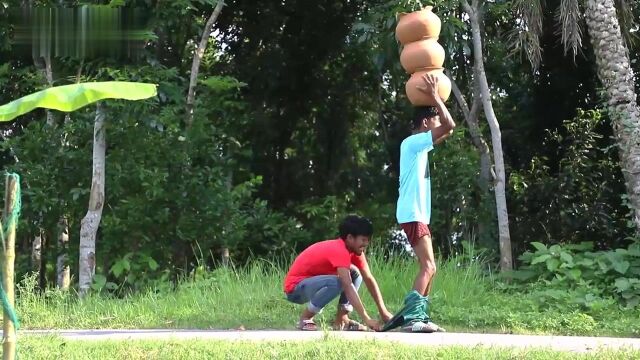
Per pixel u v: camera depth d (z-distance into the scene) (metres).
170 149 12.22
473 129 14.81
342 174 19.12
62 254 13.06
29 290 10.31
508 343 6.91
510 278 11.63
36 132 12.54
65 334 8.06
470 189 14.20
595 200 14.64
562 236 15.00
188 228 12.47
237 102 16.41
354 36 16.27
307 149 19.12
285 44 18.34
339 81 18.95
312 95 18.81
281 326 8.73
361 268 8.05
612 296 10.27
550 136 16.45
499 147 13.23
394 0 13.27
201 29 14.61
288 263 13.27
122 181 12.02
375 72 18.23
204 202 12.48
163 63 14.59
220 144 14.45
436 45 7.83
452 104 17.27
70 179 12.24
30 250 14.44
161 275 12.15
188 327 8.85
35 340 7.12
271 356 6.00
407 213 7.71
